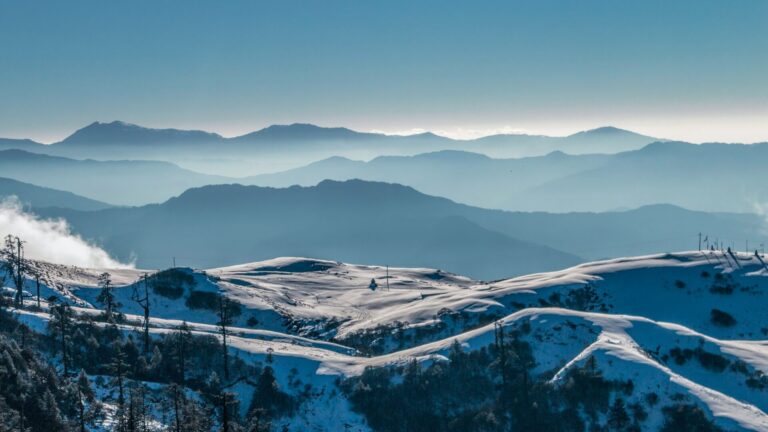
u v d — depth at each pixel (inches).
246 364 4490.7
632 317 4788.4
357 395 4266.7
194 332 4827.8
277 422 4133.9
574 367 4082.2
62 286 6348.4
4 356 3405.5
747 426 3592.5
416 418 4094.5
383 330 6112.2
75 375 3934.5
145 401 3777.1
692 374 4271.7
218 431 3745.1
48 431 3154.5
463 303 6476.4
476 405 4131.4
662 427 3698.3
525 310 4872.0
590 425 3801.7
